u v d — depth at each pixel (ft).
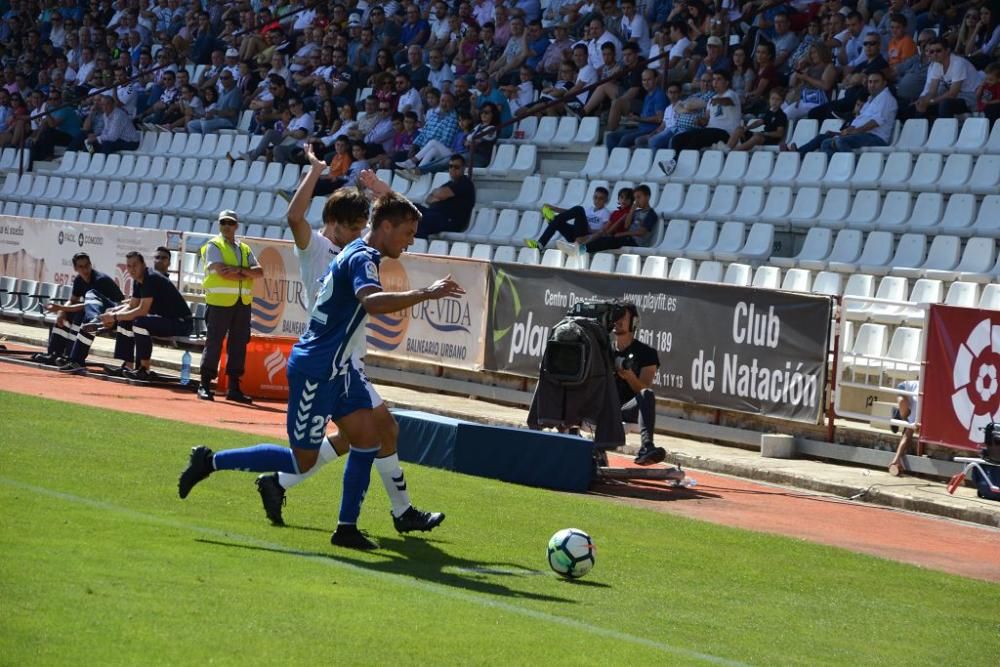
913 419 50.72
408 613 22.50
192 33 126.52
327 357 27.66
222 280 60.23
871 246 69.36
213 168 106.93
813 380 53.42
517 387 64.49
